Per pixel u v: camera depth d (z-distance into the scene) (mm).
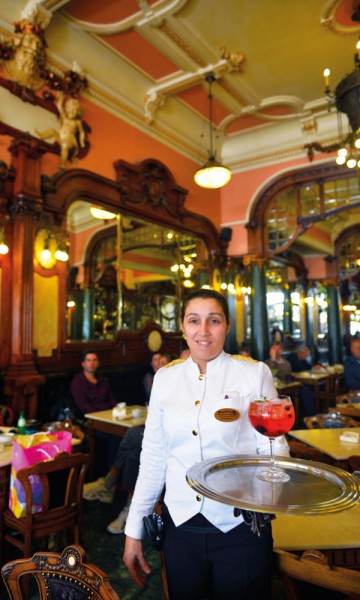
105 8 4723
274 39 5230
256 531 1181
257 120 7410
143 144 6590
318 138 7414
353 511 1809
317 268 13828
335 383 8188
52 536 3229
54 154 5035
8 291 4457
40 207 4613
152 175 6543
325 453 2670
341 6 4672
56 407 4660
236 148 8172
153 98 6309
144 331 6516
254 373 1372
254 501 964
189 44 5289
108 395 4902
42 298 4766
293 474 1183
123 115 6184
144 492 1412
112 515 3559
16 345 4371
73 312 5258
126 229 6246
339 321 13367
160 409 1410
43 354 4770
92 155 5648
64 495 2895
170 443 1346
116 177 5988
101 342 5707
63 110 5105
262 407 1211
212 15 4816
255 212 8203
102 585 940
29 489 2383
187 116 7086
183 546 1251
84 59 5379
